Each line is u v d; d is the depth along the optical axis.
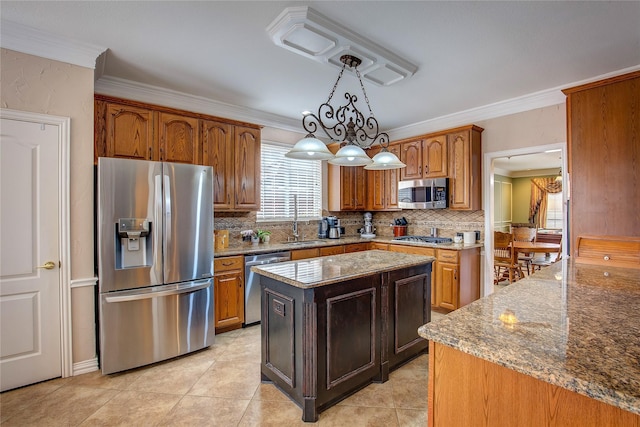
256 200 3.80
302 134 4.71
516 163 7.48
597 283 1.73
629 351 0.90
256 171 3.81
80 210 2.45
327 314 1.99
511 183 9.07
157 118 3.08
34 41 2.24
